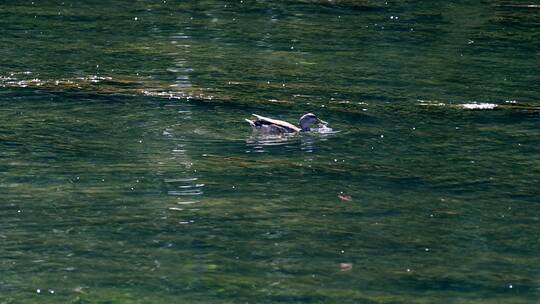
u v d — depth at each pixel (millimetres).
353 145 19984
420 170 18516
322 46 29516
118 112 21859
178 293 13461
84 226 15562
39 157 18703
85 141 19719
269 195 17047
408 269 14289
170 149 19344
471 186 17734
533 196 17266
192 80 25016
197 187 17297
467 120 22031
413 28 32344
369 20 33531
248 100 23250
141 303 13156
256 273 14078
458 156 19438
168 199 16719
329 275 14047
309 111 22516
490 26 32938
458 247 15078
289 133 20531
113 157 18797
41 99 22750
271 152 19375
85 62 26609
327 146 19875
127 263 14336
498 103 23531
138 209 16266
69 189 17094
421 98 23859
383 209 16547
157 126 20875
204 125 21047
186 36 30516
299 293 13492
